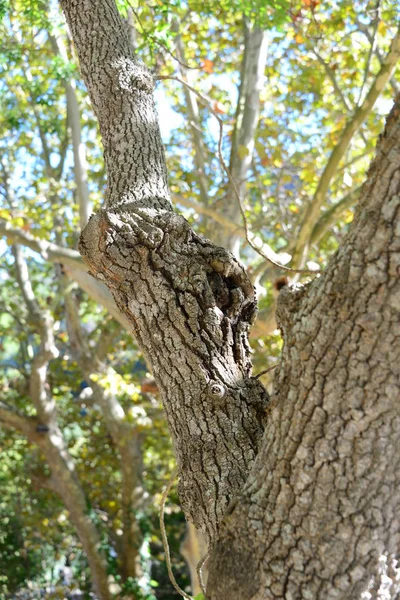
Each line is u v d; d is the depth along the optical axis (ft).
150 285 8.78
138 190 10.01
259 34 30.99
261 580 6.86
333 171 24.63
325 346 6.45
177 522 51.62
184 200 25.38
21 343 46.52
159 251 8.88
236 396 8.55
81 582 48.24
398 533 6.64
